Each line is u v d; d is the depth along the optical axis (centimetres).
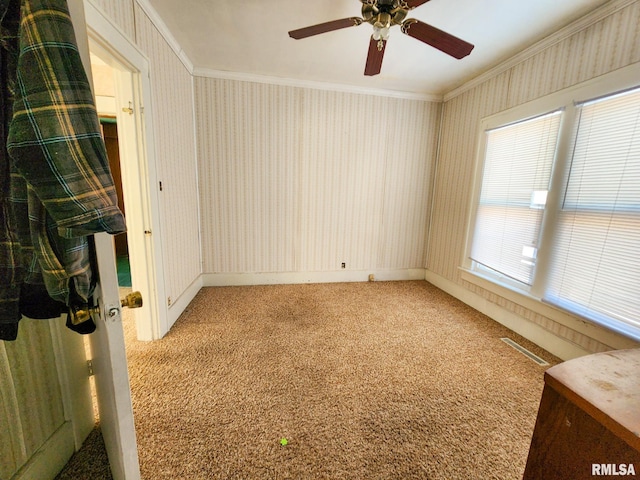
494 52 222
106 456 109
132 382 153
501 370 175
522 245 222
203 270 312
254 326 223
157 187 190
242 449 115
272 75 283
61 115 50
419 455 115
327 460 111
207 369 167
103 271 67
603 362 75
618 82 156
